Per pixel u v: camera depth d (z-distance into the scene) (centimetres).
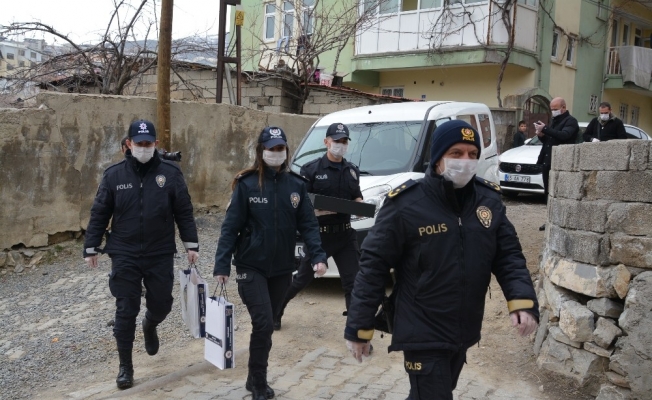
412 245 290
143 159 457
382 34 2005
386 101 1578
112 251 461
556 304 486
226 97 1505
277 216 422
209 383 469
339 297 675
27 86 1193
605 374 441
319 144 764
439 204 289
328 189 535
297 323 597
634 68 2331
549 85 2028
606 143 451
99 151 867
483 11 1808
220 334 411
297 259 606
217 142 1026
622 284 438
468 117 812
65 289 723
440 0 1895
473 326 292
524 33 1888
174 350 546
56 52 1186
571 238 481
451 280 284
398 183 649
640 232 430
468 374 484
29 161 795
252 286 418
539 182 1266
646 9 2548
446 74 2034
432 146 293
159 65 899
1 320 634
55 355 544
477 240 289
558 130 853
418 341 287
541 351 494
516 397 447
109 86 1203
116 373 505
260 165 424
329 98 1539
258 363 421
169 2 889
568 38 2114
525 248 802
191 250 488
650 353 417
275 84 1501
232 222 419
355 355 298
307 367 498
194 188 1005
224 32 1190
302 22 1908
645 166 429
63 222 835
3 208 774
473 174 287
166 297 477
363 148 729
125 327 461
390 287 569
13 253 786
